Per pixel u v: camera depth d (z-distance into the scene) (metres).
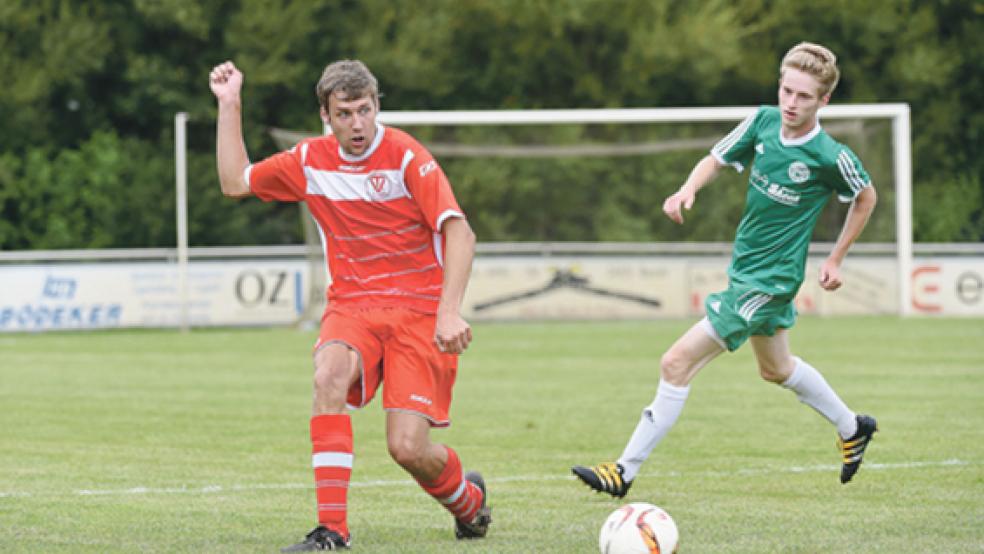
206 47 101.25
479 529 19.36
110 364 52.41
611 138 90.00
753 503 22.56
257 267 71.69
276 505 22.67
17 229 97.25
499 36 107.00
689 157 89.25
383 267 18.73
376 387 19.09
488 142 90.56
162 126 104.00
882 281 75.12
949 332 63.00
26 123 98.94
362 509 22.31
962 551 18.25
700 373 47.53
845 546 18.62
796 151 21.62
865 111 73.00
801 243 22.06
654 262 74.75
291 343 62.16
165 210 98.12
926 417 34.53
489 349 57.94
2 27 96.12
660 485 24.70
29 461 28.36
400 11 104.00
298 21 99.75
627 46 106.56
